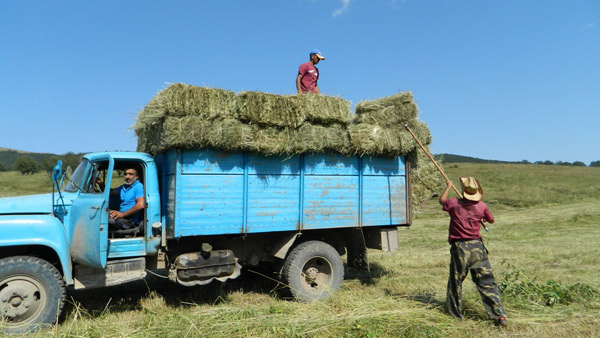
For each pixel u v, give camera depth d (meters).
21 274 4.04
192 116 4.59
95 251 4.12
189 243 5.08
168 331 3.88
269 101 5.01
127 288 5.98
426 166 6.57
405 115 6.05
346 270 7.21
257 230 5.07
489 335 3.91
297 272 5.31
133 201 4.69
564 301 4.80
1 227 4.04
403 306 4.68
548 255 8.37
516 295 4.99
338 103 5.51
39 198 4.56
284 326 3.96
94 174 4.68
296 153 5.24
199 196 4.71
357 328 3.91
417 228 13.99
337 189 5.66
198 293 5.67
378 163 6.04
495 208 21.50
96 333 3.86
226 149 4.85
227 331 3.85
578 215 16.14
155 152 5.12
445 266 7.50
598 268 7.07
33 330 4.00
